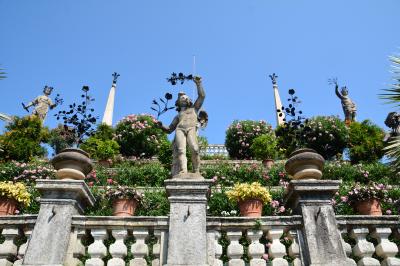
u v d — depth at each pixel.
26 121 17.11
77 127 9.34
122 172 12.34
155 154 17.22
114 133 17.39
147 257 5.12
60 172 5.44
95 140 15.18
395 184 11.46
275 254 5.00
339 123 16.66
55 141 18.12
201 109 6.32
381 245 5.12
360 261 5.02
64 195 5.20
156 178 12.23
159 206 8.83
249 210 6.17
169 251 4.80
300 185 5.34
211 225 5.12
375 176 12.41
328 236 4.98
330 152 16.73
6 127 16.94
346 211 8.62
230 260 4.93
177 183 5.28
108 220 5.12
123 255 4.94
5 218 5.16
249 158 17.52
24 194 6.25
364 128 16.73
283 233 5.37
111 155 14.68
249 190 6.22
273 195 9.16
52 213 5.04
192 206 5.13
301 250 5.01
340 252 4.87
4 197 6.05
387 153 6.68
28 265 4.64
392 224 5.25
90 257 5.10
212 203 8.85
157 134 17.50
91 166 5.71
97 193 9.00
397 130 14.80
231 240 5.09
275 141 14.35
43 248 4.78
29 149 15.75
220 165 13.45
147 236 5.08
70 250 4.93
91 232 5.05
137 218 5.13
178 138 5.87
